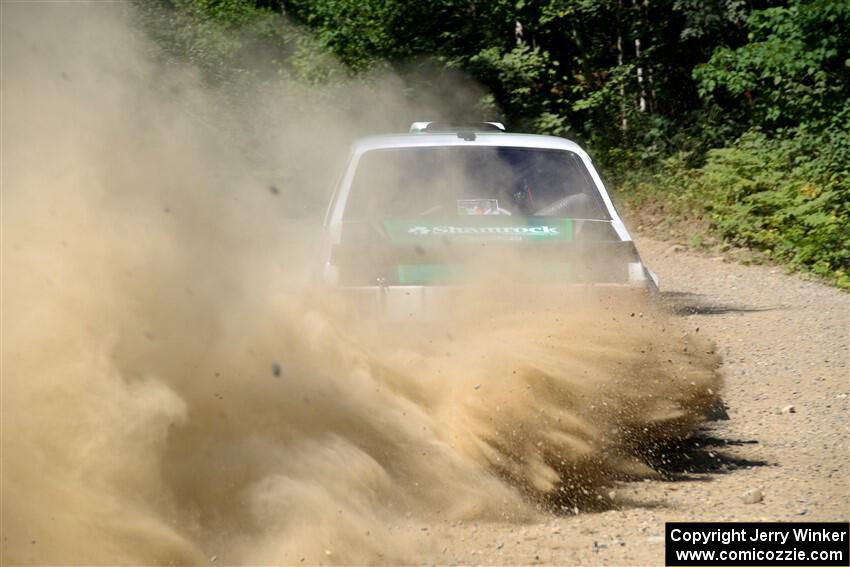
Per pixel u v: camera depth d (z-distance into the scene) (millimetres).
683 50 36094
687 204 26156
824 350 12898
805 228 21594
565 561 6125
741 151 26344
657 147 31328
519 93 33312
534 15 34531
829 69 26797
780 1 33250
